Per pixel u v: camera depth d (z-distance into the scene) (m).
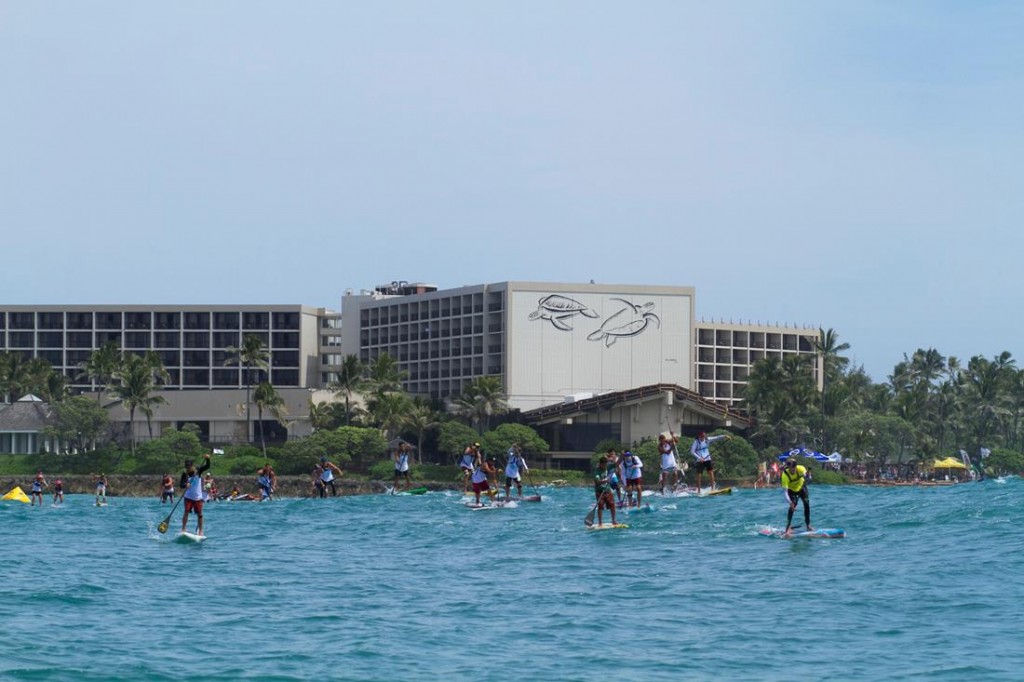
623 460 73.12
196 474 61.34
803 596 38.97
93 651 31.28
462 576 45.38
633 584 42.53
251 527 69.25
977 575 41.66
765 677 28.69
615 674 29.12
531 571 46.44
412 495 109.25
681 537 56.72
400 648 32.00
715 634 33.53
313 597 40.41
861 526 58.53
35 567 48.09
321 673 29.19
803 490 55.44
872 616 35.41
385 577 45.34
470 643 32.66
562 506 81.31
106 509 95.62
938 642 31.78
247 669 29.52
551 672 29.38
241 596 40.66
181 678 28.55
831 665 29.67
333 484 110.81
